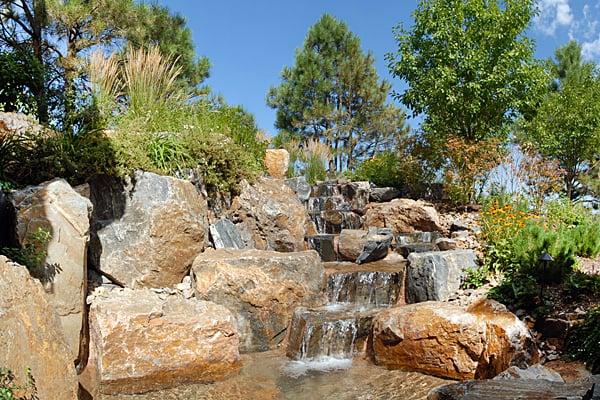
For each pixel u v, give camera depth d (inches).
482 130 430.6
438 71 417.1
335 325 227.0
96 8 467.2
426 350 202.5
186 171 286.7
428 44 430.0
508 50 414.9
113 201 245.3
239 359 213.6
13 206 193.2
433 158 426.6
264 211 318.3
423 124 449.4
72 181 237.8
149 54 341.1
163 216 243.3
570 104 541.3
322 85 888.3
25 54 330.6
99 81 305.3
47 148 237.6
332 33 912.3
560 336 204.1
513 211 332.5
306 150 619.2
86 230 199.2
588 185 602.2
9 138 233.6
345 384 193.8
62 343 145.9
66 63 410.0
